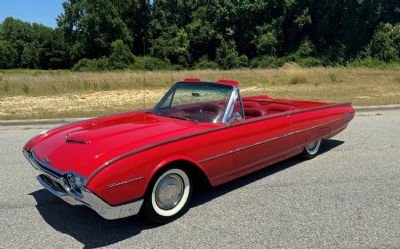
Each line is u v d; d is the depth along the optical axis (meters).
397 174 5.28
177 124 4.19
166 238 3.54
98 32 65.12
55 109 11.16
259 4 54.19
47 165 3.54
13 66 82.50
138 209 3.50
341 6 51.53
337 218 3.93
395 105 10.88
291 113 5.11
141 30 66.38
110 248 3.37
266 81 19.11
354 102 11.52
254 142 4.47
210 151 3.99
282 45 54.88
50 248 3.36
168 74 21.12
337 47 50.16
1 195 4.53
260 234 3.60
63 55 77.12
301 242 3.45
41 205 4.27
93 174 3.18
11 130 8.34
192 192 4.21
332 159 5.97
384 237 3.54
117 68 58.62
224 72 22.88
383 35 47.69
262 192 4.62
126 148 3.47
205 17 57.78
